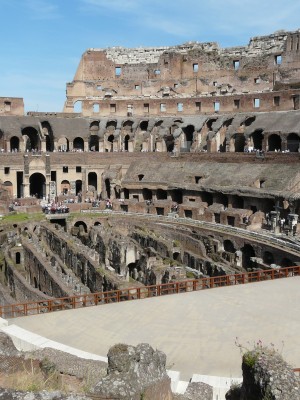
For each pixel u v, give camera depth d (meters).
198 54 99.25
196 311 24.67
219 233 55.78
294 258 43.91
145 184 76.62
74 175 86.06
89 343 20.89
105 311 24.64
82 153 85.69
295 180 57.75
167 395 12.38
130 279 47.09
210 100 90.19
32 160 82.44
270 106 82.81
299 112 75.62
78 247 47.38
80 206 73.81
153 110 94.50
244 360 11.88
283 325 22.84
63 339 21.30
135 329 22.39
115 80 103.75
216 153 76.19
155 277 40.56
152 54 103.38
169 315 24.12
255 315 24.12
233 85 96.56
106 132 94.38
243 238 52.03
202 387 15.39
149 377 11.88
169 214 67.94
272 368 11.18
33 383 13.24
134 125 92.94
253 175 64.56
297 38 88.06
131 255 47.69
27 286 36.22
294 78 88.56
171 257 48.72
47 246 51.78
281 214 56.00
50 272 38.50
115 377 11.47
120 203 74.06
